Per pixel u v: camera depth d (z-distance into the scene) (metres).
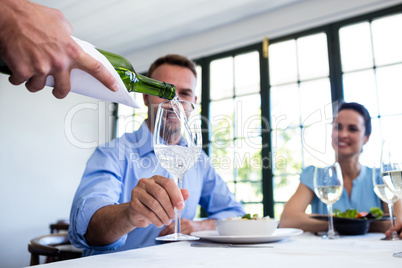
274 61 3.48
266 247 0.72
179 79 1.44
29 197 4.02
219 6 3.53
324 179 1.02
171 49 4.28
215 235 0.87
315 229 1.31
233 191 3.37
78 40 0.48
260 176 3.28
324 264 0.49
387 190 0.92
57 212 4.25
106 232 0.71
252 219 0.92
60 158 4.34
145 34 4.12
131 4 3.49
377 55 2.97
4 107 3.92
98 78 0.46
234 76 3.72
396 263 0.50
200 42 4.05
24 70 0.42
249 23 3.71
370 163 2.71
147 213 0.59
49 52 0.42
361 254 0.60
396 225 0.95
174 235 0.62
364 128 1.78
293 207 1.49
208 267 0.48
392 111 2.82
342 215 1.22
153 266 0.49
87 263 0.52
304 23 3.36
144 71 4.52
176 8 3.57
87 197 0.83
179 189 0.60
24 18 0.41
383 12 2.97
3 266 3.74
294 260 0.53
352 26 3.13
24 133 4.05
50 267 0.49
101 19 3.77
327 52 3.20
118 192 1.03
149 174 1.22
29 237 3.97
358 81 3.01
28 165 4.05
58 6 3.50
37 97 4.22
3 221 3.79
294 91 3.31
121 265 0.50
